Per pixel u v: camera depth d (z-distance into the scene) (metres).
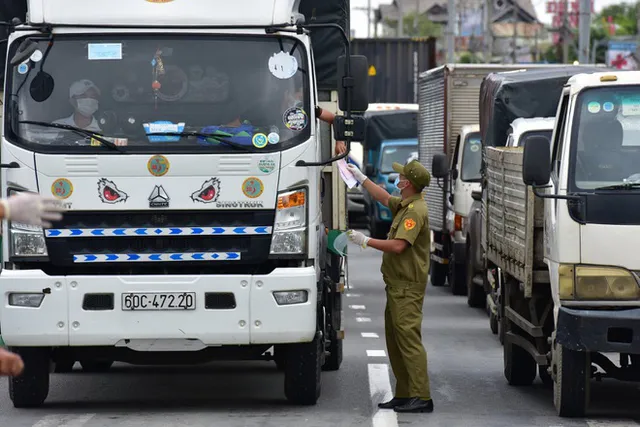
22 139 25.02
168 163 24.88
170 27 25.27
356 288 57.84
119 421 24.98
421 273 26.48
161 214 24.98
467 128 54.09
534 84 43.31
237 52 25.28
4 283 24.88
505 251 29.97
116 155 24.88
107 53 25.22
